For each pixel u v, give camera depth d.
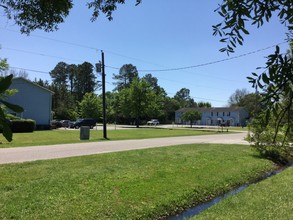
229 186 10.95
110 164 11.99
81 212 7.06
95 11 4.35
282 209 7.32
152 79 115.00
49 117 47.16
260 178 12.70
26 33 4.15
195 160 14.19
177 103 116.19
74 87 104.62
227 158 15.51
